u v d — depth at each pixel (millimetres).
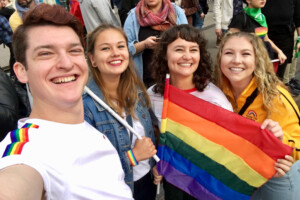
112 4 7656
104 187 943
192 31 1762
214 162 1646
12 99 1876
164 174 1729
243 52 1682
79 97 938
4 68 5633
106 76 1649
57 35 864
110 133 1569
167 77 1734
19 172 678
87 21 3545
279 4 3451
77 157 879
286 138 1541
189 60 1745
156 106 1908
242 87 1792
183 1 5016
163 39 1847
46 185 747
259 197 1699
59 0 5695
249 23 3012
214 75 1949
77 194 835
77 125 979
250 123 1531
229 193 1617
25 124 883
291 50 3695
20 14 3717
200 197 1680
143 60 2711
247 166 1562
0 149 780
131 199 1084
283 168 1436
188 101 1696
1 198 590
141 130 1718
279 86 1718
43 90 874
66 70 880
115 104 1646
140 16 2676
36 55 849
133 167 1721
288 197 1532
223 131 1621
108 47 1592
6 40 4016
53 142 843
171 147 1739
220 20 5090
